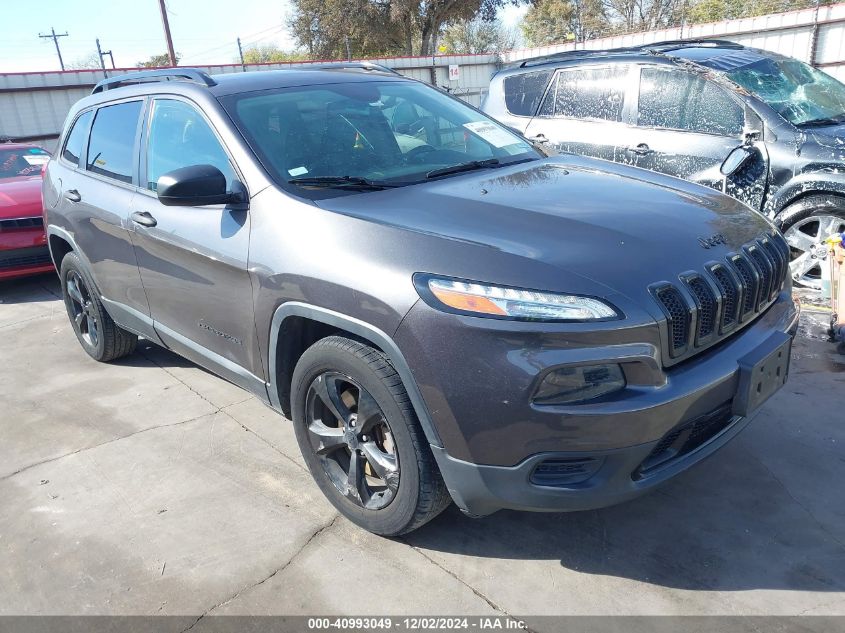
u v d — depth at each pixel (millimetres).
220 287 2994
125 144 3793
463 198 2697
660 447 2260
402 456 2395
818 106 5242
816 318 4609
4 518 3004
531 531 2701
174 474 3260
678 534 2625
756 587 2332
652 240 2381
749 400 2357
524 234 2357
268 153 2941
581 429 2062
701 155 5180
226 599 2432
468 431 2172
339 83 3564
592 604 2307
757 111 4980
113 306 4117
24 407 4125
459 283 2168
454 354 2137
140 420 3850
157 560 2658
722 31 17234
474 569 2510
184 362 4688
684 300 2211
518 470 2158
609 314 2070
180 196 2711
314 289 2484
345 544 2684
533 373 2047
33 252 6652
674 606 2271
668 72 5441
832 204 4621
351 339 2512
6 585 2584
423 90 3861
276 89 3348
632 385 2117
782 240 2865
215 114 3102
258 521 2857
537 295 2092
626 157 5625
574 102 6047
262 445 3484
